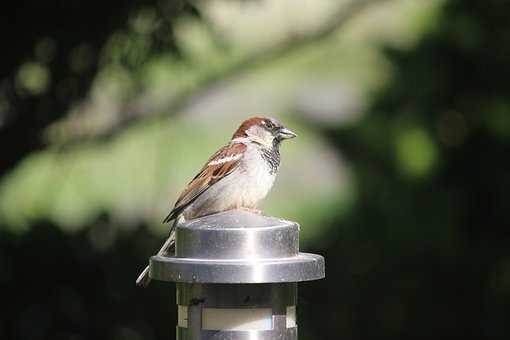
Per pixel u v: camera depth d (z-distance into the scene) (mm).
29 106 10766
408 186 13531
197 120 15422
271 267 5816
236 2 10742
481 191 13469
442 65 13719
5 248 10414
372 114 14031
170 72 11641
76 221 11273
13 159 10945
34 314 10391
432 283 13141
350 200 13594
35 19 10273
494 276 13211
